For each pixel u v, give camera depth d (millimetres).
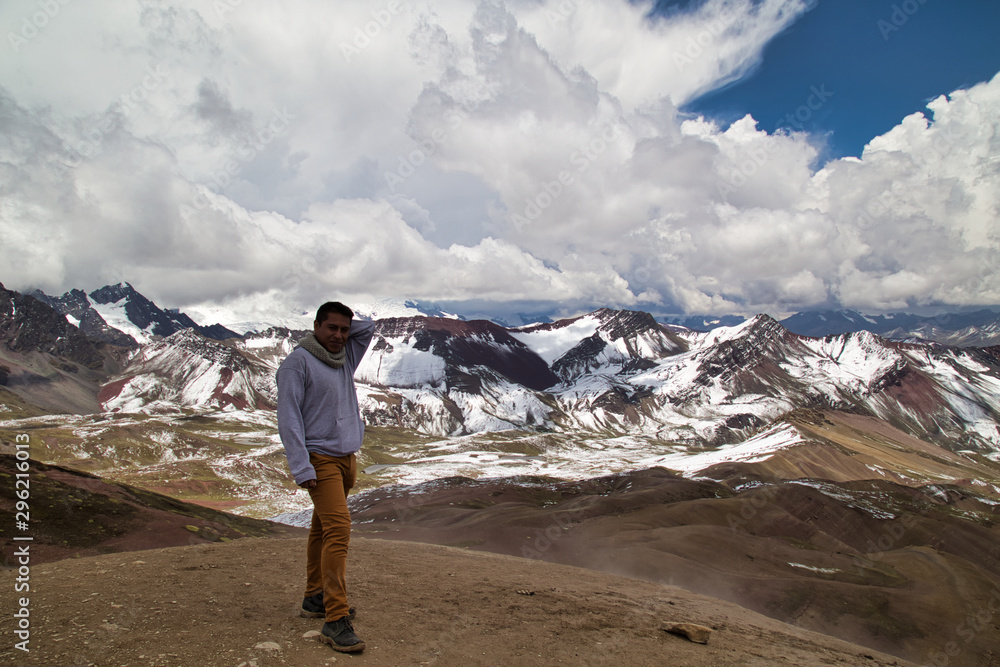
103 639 5270
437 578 10617
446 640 6332
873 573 86312
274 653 5250
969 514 170000
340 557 5906
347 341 6906
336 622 5711
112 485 29078
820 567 85938
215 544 13312
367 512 145375
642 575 69062
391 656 5617
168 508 30609
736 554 84812
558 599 9656
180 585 7812
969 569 90375
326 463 6203
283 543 14031
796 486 165500
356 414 6672
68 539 21328
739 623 11133
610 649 6766
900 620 63281
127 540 22703
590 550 80188
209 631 5785
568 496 176500
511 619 7676
